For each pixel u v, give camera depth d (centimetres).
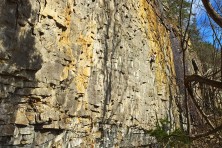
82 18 914
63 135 783
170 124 1670
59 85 762
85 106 892
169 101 1831
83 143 879
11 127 609
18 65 623
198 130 1827
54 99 739
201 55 1978
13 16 617
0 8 588
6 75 600
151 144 1417
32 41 667
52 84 732
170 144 1332
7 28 602
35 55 671
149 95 1491
